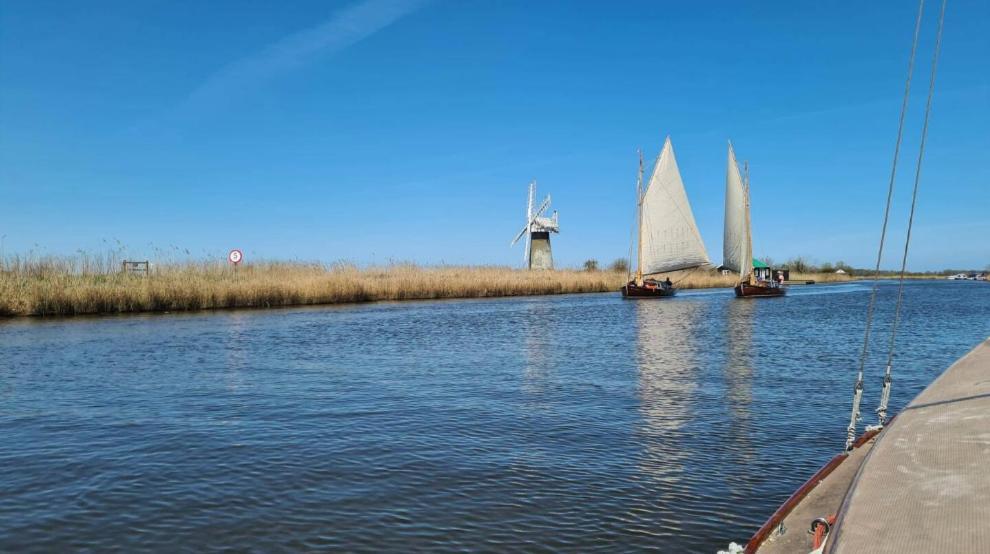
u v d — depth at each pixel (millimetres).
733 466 11117
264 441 12555
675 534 8508
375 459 11453
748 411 15070
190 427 13602
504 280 68688
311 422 14000
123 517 9070
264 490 10008
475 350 25766
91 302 40156
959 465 5578
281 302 49281
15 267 41344
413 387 17938
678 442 12500
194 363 21953
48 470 10945
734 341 29438
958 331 34156
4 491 10016
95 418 14375
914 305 57656
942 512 4734
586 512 9180
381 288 57969
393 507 9344
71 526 8797
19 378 19109
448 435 12977
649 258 67375
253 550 8094
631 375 20016
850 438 8438
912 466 5625
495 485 10180
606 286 78375
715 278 106125
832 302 62156
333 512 9188
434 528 8672
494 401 16109
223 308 45875
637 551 8047
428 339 29391
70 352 24328
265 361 22531
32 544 8281
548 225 102188
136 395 16766
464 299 62531
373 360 22906
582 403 15922
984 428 6516
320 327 34062
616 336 31359
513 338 30125
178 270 48250
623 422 14047
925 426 6738
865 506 4930
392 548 8125
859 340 29828
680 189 67500
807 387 18031
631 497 9727
